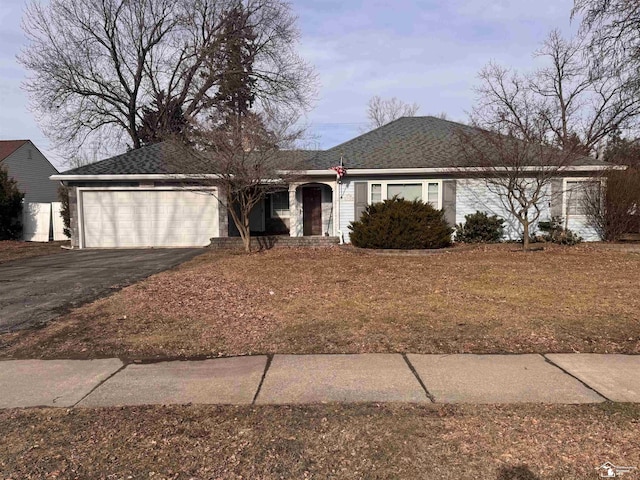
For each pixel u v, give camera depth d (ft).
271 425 10.89
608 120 79.97
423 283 27.89
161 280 29.63
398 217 43.96
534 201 42.86
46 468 9.24
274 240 48.55
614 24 43.88
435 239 43.98
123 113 90.48
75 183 52.75
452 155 51.21
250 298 24.20
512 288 25.95
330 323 19.26
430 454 9.55
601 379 13.35
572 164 46.78
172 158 50.83
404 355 15.57
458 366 14.52
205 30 91.86
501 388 12.81
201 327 19.02
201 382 13.56
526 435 10.24
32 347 16.84
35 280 30.53
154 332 18.40
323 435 10.39
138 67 90.07
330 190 60.70
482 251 43.06
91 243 53.26
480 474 8.84
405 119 63.72
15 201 65.46
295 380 13.58
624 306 21.35
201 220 53.26
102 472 9.08
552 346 16.20
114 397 12.62
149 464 9.34
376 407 11.75
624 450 9.55
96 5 82.23
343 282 28.60
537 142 42.50
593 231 49.88
